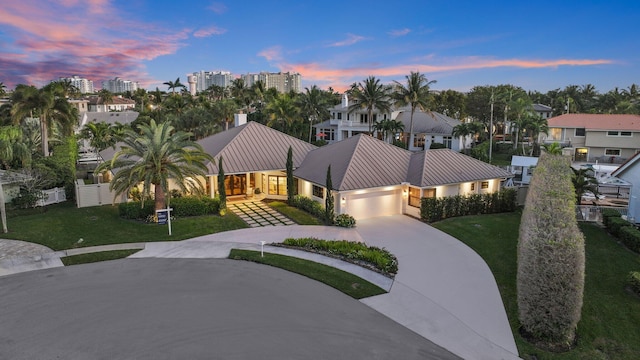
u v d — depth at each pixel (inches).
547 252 475.2
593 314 552.4
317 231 928.3
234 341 472.4
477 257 768.3
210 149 1270.9
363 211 1053.8
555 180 518.3
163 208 984.9
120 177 945.5
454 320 537.3
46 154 1627.7
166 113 2819.9
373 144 1189.1
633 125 1883.6
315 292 608.1
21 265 705.6
